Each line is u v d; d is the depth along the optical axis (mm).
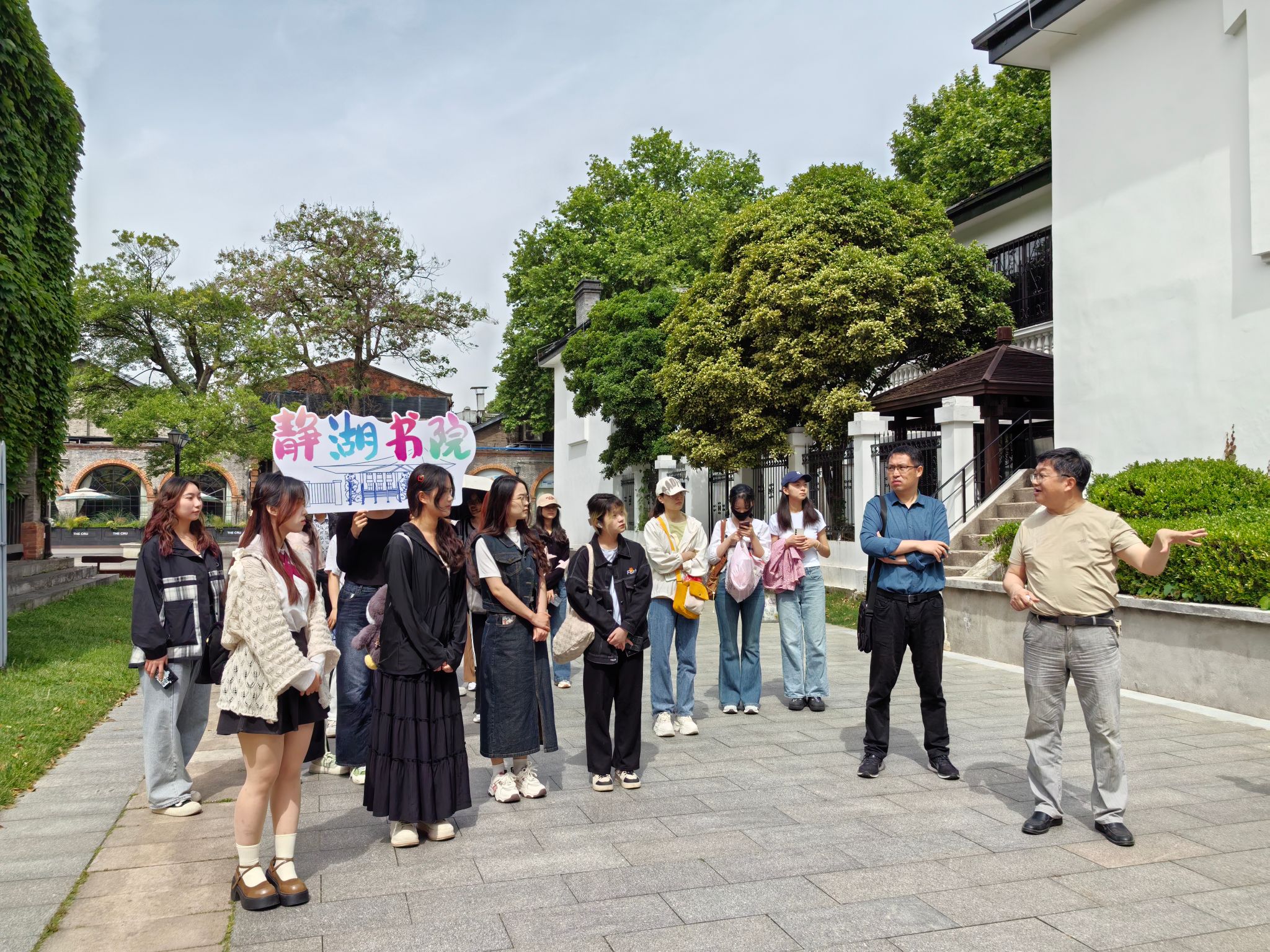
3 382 9555
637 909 3377
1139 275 9734
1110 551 4125
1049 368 12141
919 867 3764
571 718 6742
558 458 32562
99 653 8820
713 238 26719
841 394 13836
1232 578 6562
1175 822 4289
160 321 30312
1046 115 21375
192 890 3600
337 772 5414
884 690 5117
